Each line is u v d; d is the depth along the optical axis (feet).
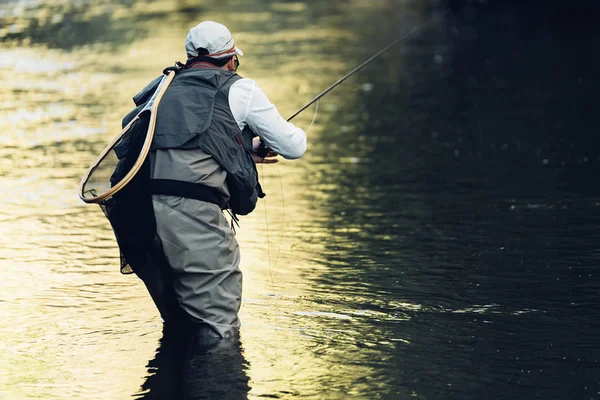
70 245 48.32
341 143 74.49
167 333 35.70
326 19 163.43
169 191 34.65
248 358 33.06
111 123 79.82
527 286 40.70
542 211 52.75
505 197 56.18
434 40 133.49
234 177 35.47
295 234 50.19
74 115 83.30
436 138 74.38
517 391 30.19
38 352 34.01
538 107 84.02
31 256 46.32
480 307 38.22
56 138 74.54
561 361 32.58
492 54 117.80
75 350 34.14
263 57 119.96
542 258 44.52
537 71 103.35
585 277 41.63
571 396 29.76
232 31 147.84
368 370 31.91
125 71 106.63
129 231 34.78
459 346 34.06
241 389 30.42
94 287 41.55
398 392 30.12
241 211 36.65
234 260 35.73
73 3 181.37
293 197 58.54
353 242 48.34
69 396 30.17
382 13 171.42
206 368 32.22
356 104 90.17
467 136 74.38
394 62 114.83
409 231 50.01
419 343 34.40
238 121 35.81
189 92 35.53
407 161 67.36
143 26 150.41
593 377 31.19
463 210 53.83
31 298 40.09
